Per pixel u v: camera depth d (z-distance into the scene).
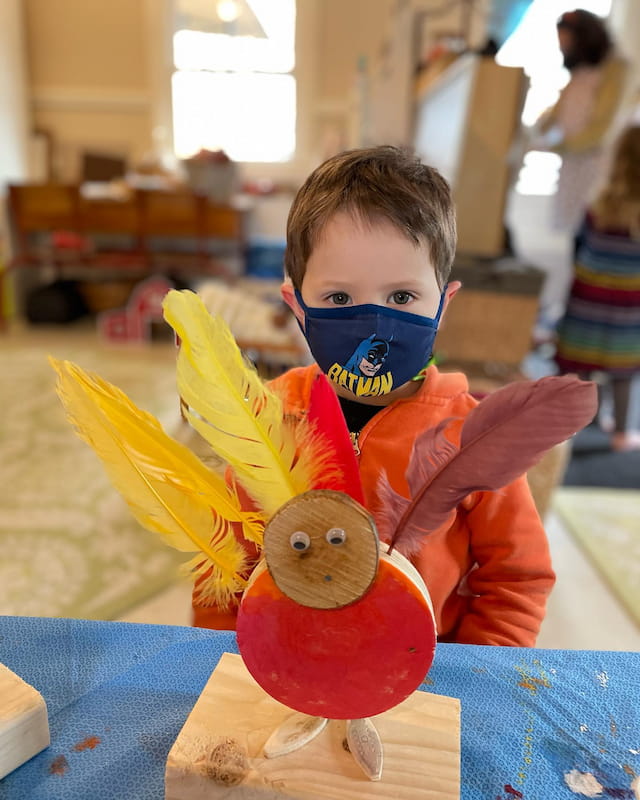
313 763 0.42
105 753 0.46
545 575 0.69
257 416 0.37
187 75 4.27
